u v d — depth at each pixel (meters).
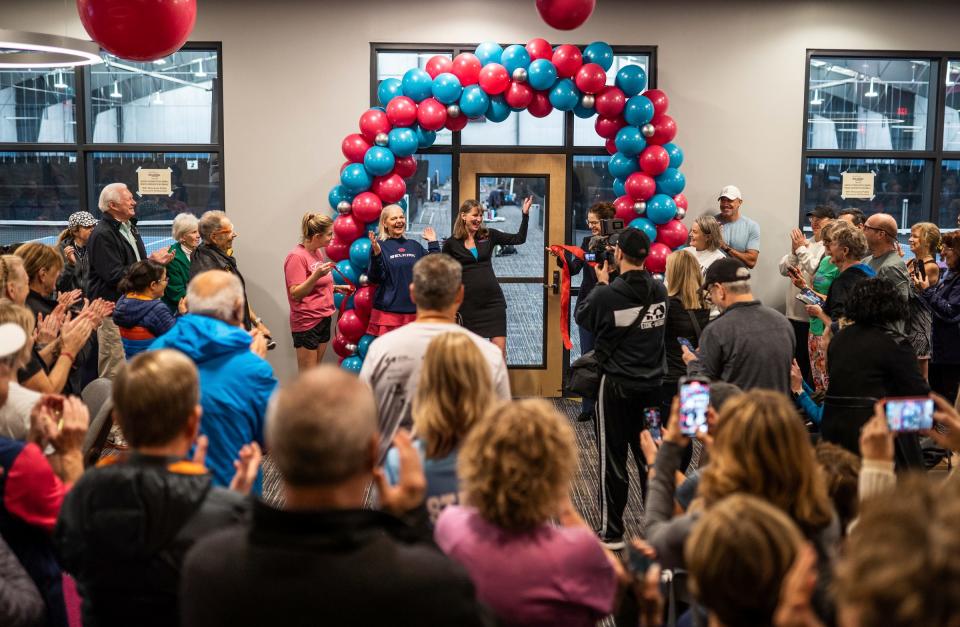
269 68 6.84
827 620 1.77
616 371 3.98
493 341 5.96
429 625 1.35
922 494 1.09
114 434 4.65
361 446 1.43
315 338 6.34
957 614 0.98
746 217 6.87
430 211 7.10
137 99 6.93
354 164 6.27
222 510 1.84
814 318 6.04
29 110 6.93
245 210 6.94
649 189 6.27
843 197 7.21
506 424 1.82
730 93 6.98
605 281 4.33
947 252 5.39
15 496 2.09
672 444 2.32
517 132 7.04
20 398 2.59
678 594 2.42
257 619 1.33
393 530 1.44
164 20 3.99
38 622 1.89
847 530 2.25
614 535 4.08
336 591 1.33
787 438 1.90
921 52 7.01
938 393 5.58
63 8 6.79
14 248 5.35
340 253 6.41
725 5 6.91
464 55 6.16
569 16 4.95
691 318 4.24
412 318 6.07
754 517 1.40
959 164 7.24
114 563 1.79
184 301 4.74
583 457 5.61
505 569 1.77
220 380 2.70
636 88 6.21
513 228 7.11
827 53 6.99
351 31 6.84
